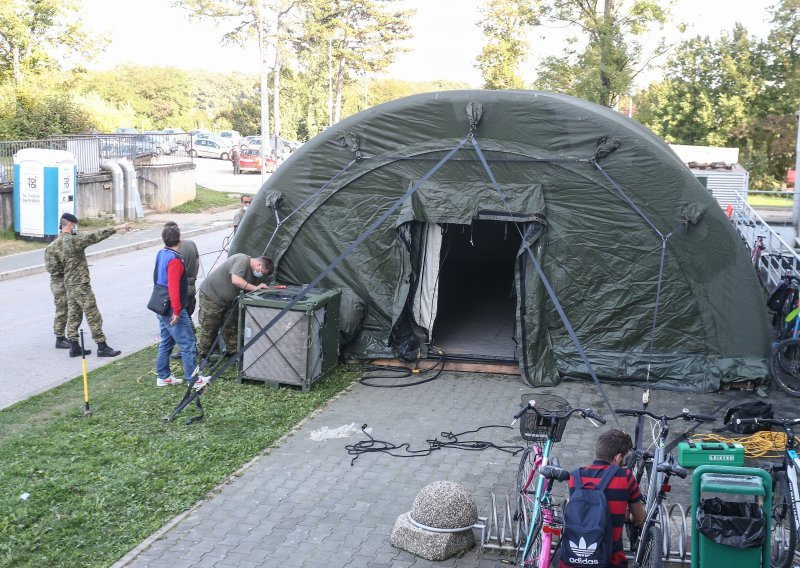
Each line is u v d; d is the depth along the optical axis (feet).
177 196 104.99
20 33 126.62
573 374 33.96
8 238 73.97
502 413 30.14
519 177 34.12
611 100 97.86
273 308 32.01
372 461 25.50
